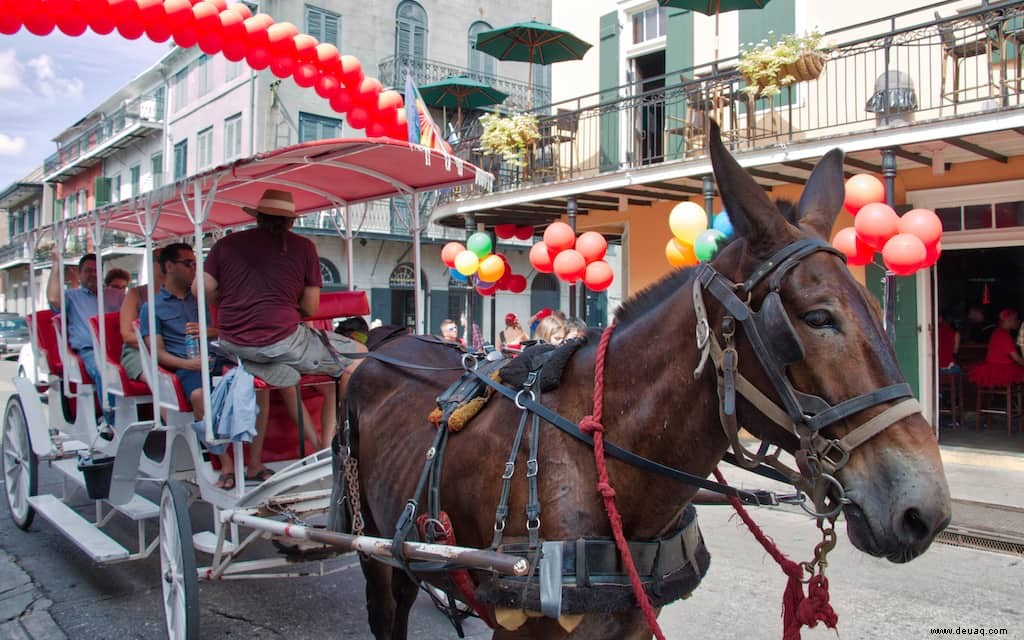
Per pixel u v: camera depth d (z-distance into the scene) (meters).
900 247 6.85
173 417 4.80
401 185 5.33
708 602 5.01
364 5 25.75
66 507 6.11
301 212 6.46
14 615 4.83
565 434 2.41
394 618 3.77
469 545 2.69
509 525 2.41
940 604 4.96
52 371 6.99
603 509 2.30
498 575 2.40
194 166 26.92
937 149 9.23
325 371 4.64
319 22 24.81
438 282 27.73
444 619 4.84
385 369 3.61
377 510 3.30
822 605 2.04
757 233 2.06
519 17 29.31
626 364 2.40
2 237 55.19
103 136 32.66
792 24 11.39
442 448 2.82
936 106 9.27
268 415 4.78
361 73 6.37
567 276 9.57
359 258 25.98
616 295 27.77
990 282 12.24
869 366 1.90
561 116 12.38
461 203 13.24
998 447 9.81
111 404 5.77
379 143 4.18
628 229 13.25
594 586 2.20
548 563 2.20
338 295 5.27
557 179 12.84
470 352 3.54
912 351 10.05
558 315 7.31
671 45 12.94
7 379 20.33
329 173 5.13
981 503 7.41
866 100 9.50
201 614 4.87
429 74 26.83
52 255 7.18
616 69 13.98
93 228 5.73
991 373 10.83
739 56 10.09
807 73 9.34
